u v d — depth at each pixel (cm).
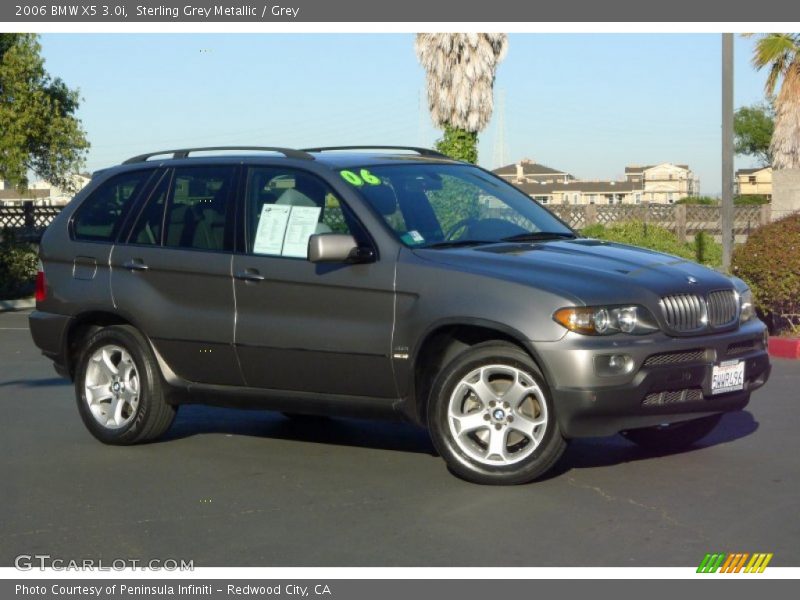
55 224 866
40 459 798
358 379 719
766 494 660
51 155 2605
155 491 706
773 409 908
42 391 1086
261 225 764
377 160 781
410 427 875
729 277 732
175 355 792
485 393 674
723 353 682
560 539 585
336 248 699
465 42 2242
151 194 826
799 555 555
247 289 756
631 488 676
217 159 805
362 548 583
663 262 714
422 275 692
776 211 2266
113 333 820
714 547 569
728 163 1520
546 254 700
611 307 650
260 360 752
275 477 731
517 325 653
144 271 806
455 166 812
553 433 657
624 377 643
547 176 8331
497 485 681
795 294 1212
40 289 863
